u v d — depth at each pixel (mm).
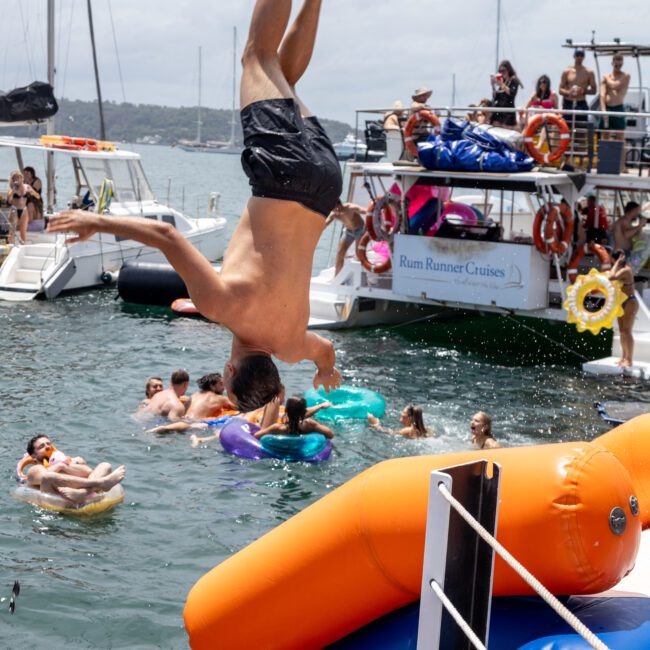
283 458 13086
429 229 21469
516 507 4309
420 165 20938
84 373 17641
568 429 14844
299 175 3953
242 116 4090
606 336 22219
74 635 8438
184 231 30234
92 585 9352
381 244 23859
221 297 3844
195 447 13562
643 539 6195
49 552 10070
